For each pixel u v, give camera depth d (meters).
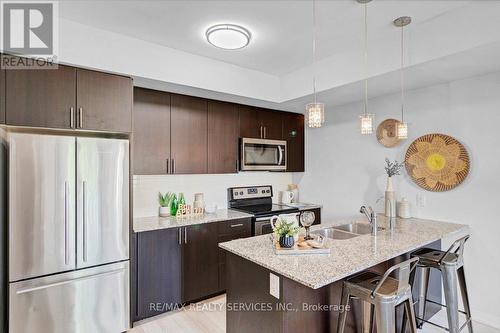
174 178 3.41
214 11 2.05
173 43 2.58
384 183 3.25
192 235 2.91
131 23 2.24
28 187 2.04
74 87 2.28
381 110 3.25
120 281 2.43
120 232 2.43
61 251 2.15
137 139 2.85
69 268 2.19
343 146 3.71
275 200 4.35
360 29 2.31
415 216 2.97
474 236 2.57
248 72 3.21
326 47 2.66
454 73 2.48
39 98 2.14
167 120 3.04
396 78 2.60
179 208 3.24
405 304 1.79
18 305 2.00
